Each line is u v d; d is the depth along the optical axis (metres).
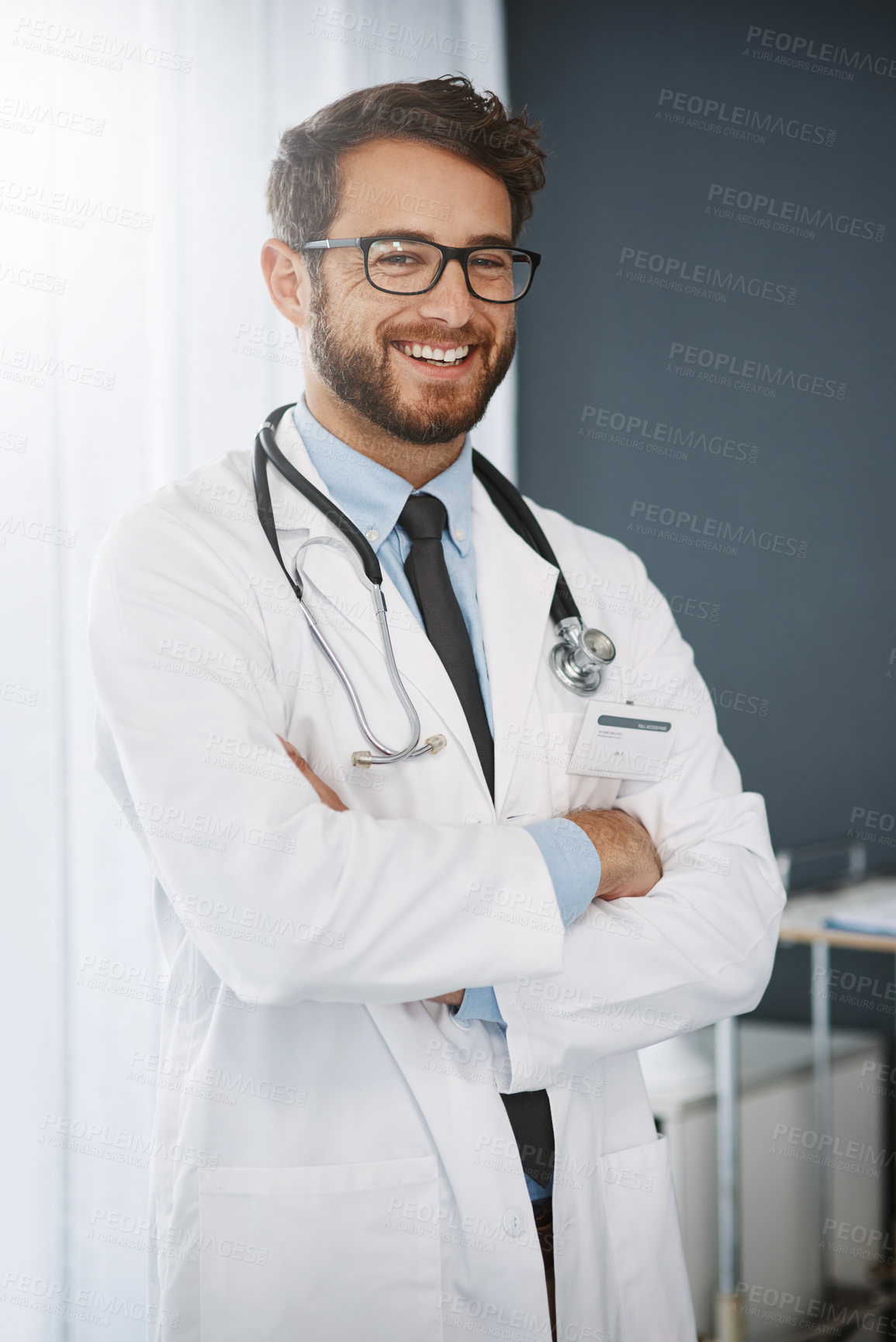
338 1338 0.92
